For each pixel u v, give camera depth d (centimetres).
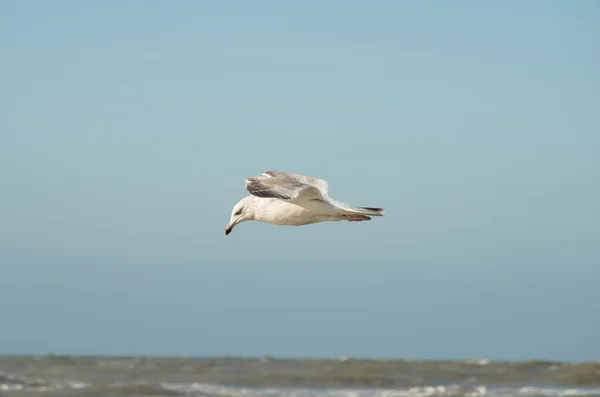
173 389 2473
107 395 2325
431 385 2688
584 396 2444
